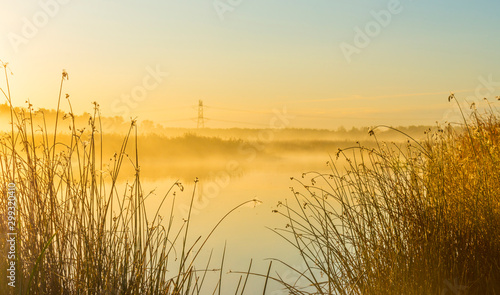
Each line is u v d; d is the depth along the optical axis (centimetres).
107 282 382
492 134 578
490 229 421
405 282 400
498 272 396
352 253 477
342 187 513
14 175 417
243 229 860
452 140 596
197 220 947
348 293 442
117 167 416
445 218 438
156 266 416
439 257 400
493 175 467
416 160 516
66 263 399
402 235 449
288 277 588
